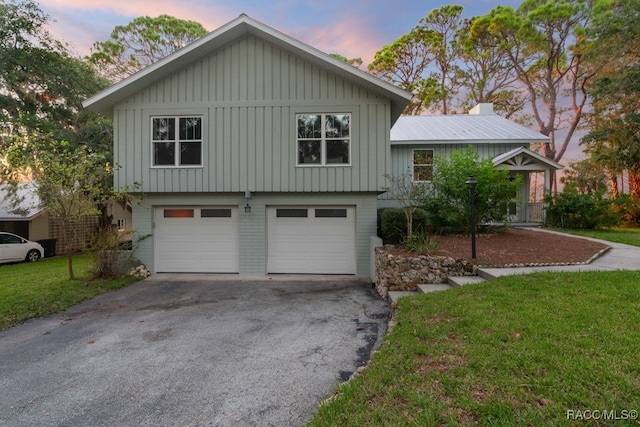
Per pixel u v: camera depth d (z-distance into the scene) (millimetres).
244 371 3510
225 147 9281
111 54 19375
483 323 3635
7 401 3035
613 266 6062
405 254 7004
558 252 7402
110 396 3078
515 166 13750
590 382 2400
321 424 2330
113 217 18156
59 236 16062
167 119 9414
